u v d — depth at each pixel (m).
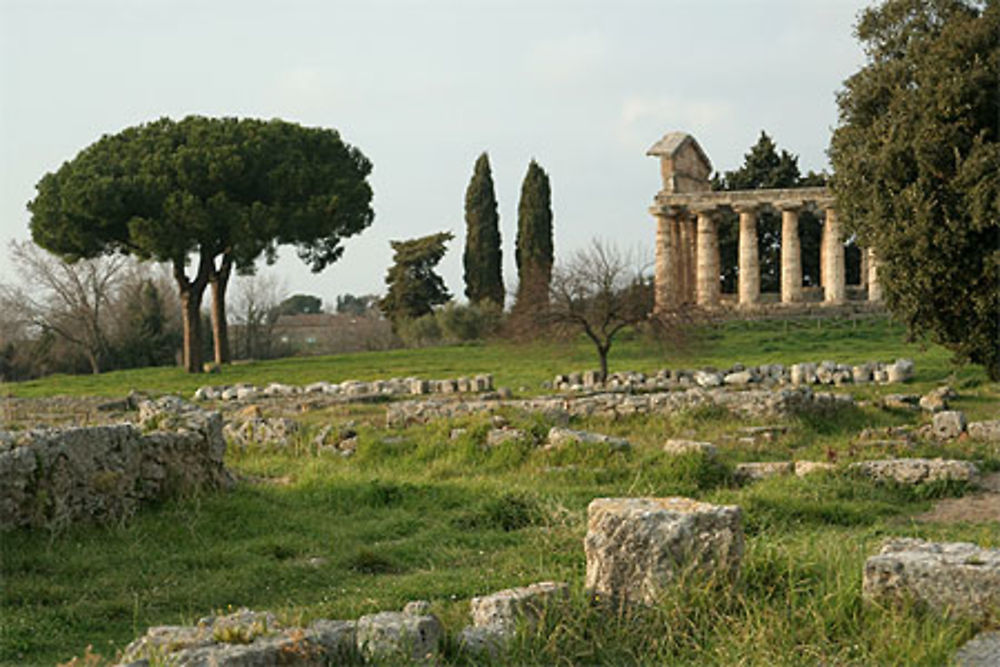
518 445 19.53
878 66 31.84
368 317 91.88
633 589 8.63
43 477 12.63
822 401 24.09
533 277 39.00
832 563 9.25
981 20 29.17
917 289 28.92
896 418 24.64
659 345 38.34
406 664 7.37
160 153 51.78
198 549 12.66
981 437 20.11
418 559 12.34
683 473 16.67
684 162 72.19
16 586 10.61
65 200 50.56
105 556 11.98
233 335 76.94
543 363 48.16
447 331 70.12
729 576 8.62
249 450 22.62
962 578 8.02
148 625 9.71
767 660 7.50
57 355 70.19
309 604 10.30
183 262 52.06
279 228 52.59
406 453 20.84
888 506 14.58
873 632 7.88
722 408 23.44
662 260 70.25
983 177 27.27
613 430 23.11
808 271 80.25
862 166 30.69
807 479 15.88
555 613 8.27
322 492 16.11
